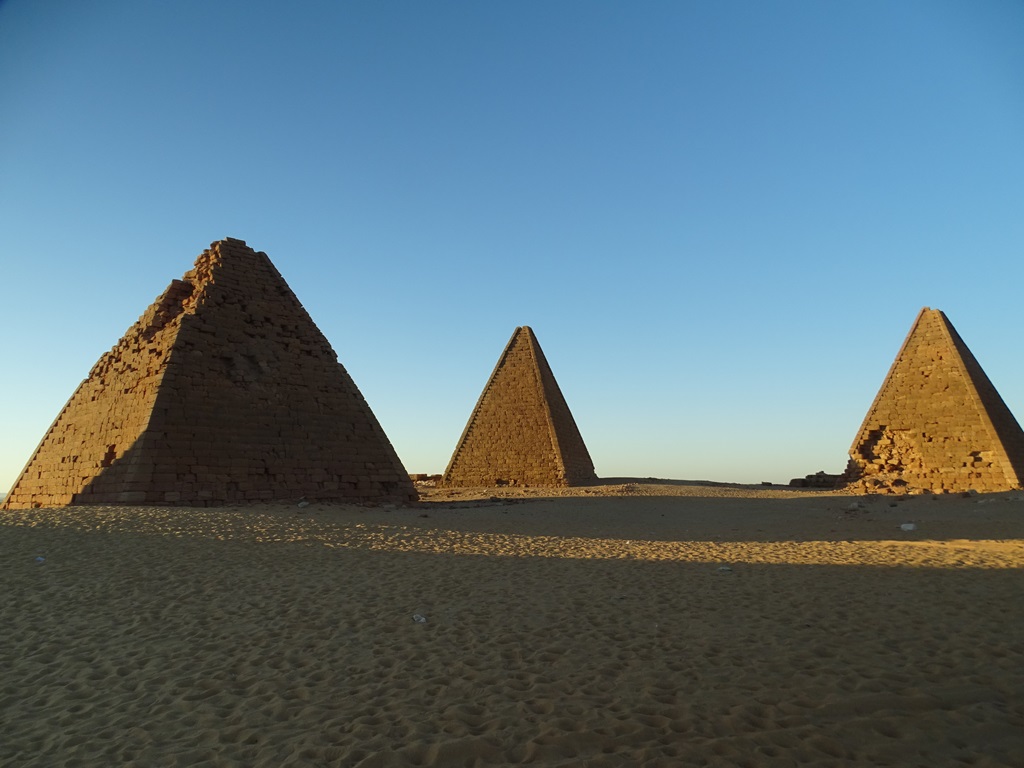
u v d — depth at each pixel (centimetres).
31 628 985
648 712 680
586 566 1509
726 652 869
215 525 1938
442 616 1059
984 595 1125
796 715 659
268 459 2877
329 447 3108
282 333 3247
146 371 2909
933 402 4091
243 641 932
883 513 2780
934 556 1560
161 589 1215
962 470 3828
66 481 3034
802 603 1118
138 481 2495
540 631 976
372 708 699
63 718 683
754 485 6206
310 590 1228
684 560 1599
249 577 1324
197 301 3008
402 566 1473
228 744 620
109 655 877
